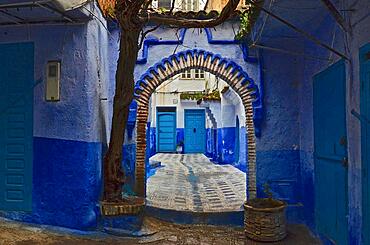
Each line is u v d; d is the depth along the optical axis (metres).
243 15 7.26
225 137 17.12
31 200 6.67
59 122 6.62
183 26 5.90
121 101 6.48
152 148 22.50
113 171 6.73
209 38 7.91
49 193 6.62
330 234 5.67
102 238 6.23
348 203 4.89
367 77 4.25
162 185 11.03
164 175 13.31
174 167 15.93
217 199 8.93
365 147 4.32
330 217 5.68
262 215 6.41
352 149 4.74
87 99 6.57
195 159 19.98
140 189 7.93
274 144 7.77
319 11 5.67
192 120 24.47
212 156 20.34
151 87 7.99
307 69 7.09
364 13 4.27
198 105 22.61
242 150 14.48
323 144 6.06
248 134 7.84
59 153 6.61
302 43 7.40
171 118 24.69
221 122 17.70
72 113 6.59
